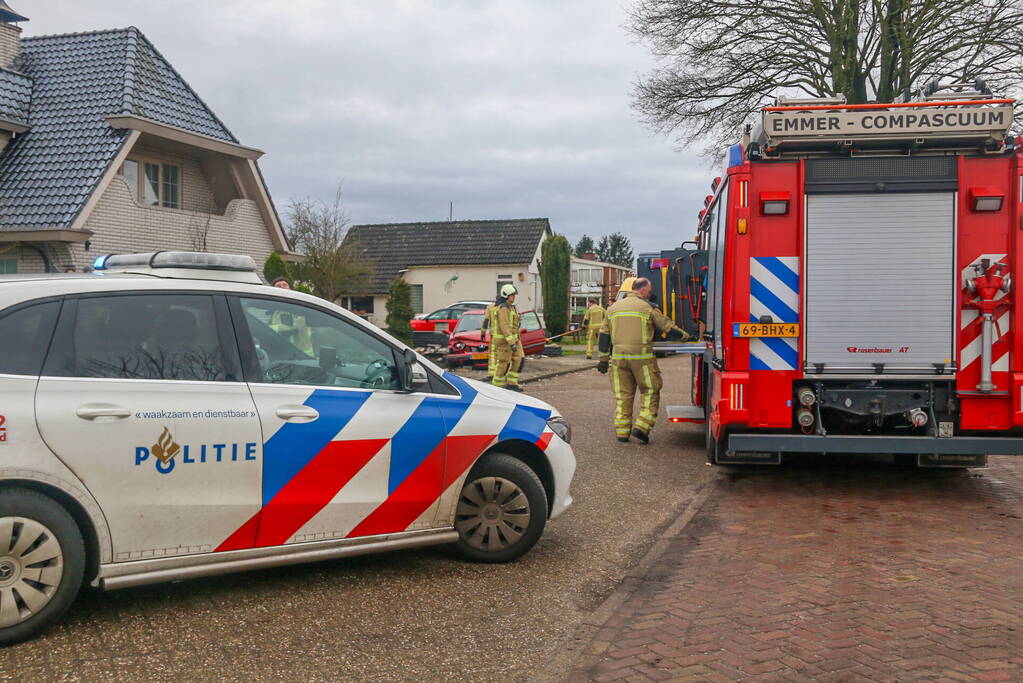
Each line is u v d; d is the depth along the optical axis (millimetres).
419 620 4703
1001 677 3904
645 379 10969
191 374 4660
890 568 5605
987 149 7469
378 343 5344
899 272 7598
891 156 7555
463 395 5613
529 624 4664
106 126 18094
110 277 4629
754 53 23047
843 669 4008
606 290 48188
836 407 7801
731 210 7750
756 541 6324
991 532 6551
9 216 16828
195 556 4633
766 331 7738
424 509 5395
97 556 4375
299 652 4234
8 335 4242
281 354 5004
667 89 24359
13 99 18516
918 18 20438
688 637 4441
